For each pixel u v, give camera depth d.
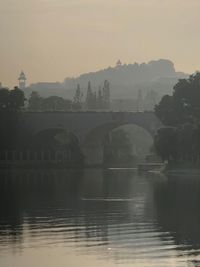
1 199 112.62
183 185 146.12
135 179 175.62
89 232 71.62
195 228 74.00
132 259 57.56
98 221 81.25
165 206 98.19
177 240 66.00
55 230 73.38
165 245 63.38
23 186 146.25
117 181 165.25
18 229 74.12
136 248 62.00
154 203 103.38
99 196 118.19
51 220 82.44
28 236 68.81
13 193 125.94
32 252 60.28
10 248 62.09
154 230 72.81
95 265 55.66
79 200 110.62
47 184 153.62
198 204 100.56
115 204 102.81
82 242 65.12
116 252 60.28
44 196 118.94
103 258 57.97
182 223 78.44
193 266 54.97
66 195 121.00
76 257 58.34
